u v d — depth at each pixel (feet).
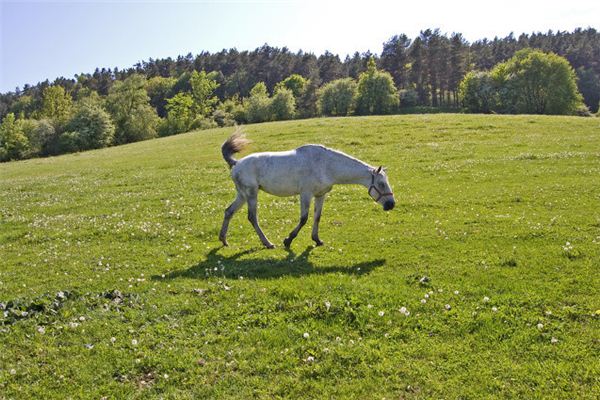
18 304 29.43
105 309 28.84
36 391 21.08
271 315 27.25
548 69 281.54
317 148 41.45
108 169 113.09
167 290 32.14
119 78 560.61
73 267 39.17
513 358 22.21
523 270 32.78
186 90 465.88
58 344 25.14
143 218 57.47
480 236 42.19
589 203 52.34
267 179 41.57
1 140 275.80
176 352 23.90
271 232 48.83
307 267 36.35
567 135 113.50
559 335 23.70
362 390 20.44
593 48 454.40
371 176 40.96
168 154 133.08
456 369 21.58
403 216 52.70
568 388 19.77
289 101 344.90
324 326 25.75
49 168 135.03
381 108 349.61
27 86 572.51
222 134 171.12
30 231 52.65
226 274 35.32
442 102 410.72
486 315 25.77
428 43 415.23
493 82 324.60
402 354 22.91
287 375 21.76
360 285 30.66
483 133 123.85
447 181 71.82
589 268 32.17
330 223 51.60
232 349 23.98
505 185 66.03
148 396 20.75
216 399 20.31
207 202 65.31
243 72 506.07
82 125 281.74
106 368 22.79
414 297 28.78
